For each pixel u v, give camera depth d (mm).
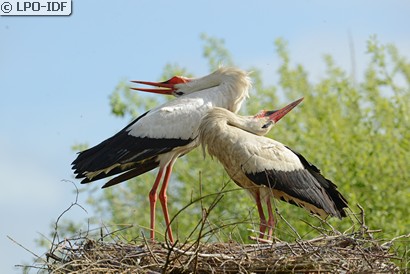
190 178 20188
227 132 14203
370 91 21328
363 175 19156
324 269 11484
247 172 14148
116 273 11461
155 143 15133
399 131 20438
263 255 11656
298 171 14359
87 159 15266
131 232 19359
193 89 15773
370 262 11648
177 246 11945
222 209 19250
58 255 12234
